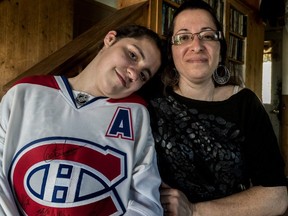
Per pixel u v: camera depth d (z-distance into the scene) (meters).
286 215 2.70
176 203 1.11
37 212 0.89
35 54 3.37
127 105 1.09
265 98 5.24
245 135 1.28
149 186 1.00
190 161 1.23
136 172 1.01
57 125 0.97
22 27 3.24
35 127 0.96
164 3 2.38
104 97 1.08
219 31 1.30
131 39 1.11
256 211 1.20
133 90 1.10
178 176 1.23
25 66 3.29
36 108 0.99
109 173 0.96
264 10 4.01
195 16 1.28
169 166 1.23
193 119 1.26
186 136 1.24
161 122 1.26
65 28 3.61
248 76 3.84
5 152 0.93
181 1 2.54
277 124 5.07
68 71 1.31
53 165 0.91
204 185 1.23
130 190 0.99
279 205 1.23
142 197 0.98
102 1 3.89
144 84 1.26
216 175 1.24
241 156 1.28
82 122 1.00
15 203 0.91
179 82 1.34
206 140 1.24
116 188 0.95
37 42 3.37
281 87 5.05
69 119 0.99
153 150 1.09
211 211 1.16
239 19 3.64
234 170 1.26
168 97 1.30
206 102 1.29
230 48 3.43
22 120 0.98
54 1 3.47
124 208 0.95
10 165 0.94
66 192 0.89
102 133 1.00
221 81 1.36
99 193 0.92
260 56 4.16
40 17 3.37
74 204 0.89
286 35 4.80
